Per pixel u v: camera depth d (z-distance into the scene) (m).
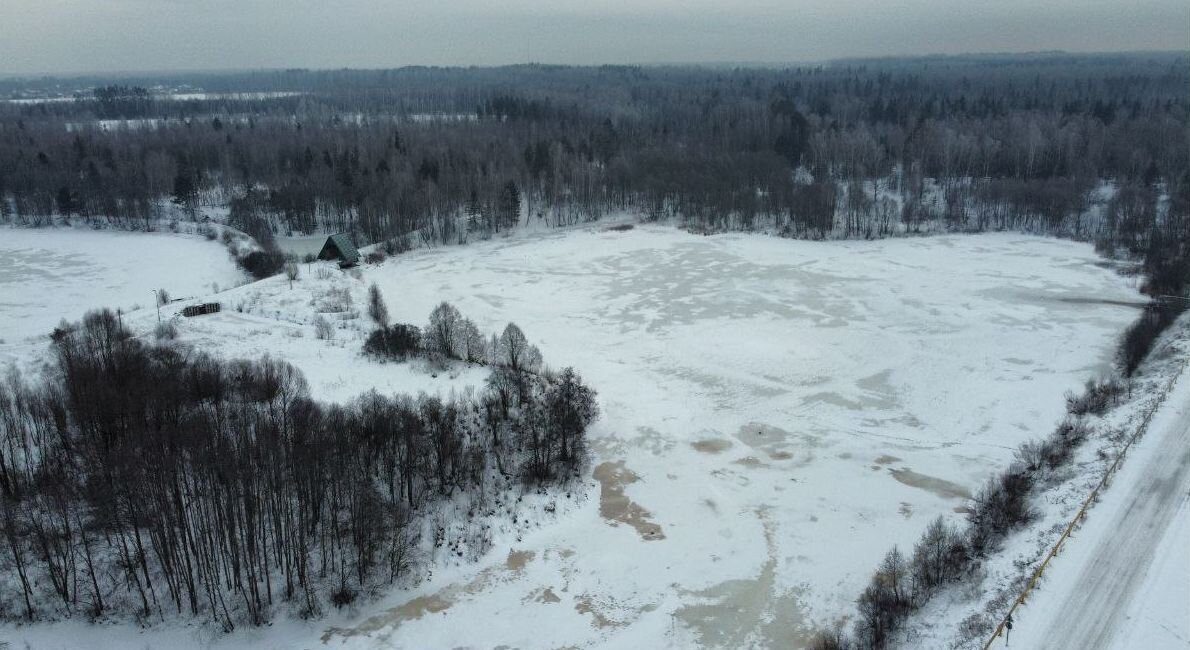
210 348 74.31
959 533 48.41
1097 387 69.50
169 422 48.03
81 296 104.00
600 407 68.44
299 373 63.31
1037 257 121.38
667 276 112.06
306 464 44.06
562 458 57.16
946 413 67.44
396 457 51.59
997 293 101.75
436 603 43.72
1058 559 41.91
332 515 44.94
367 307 94.25
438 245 136.12
